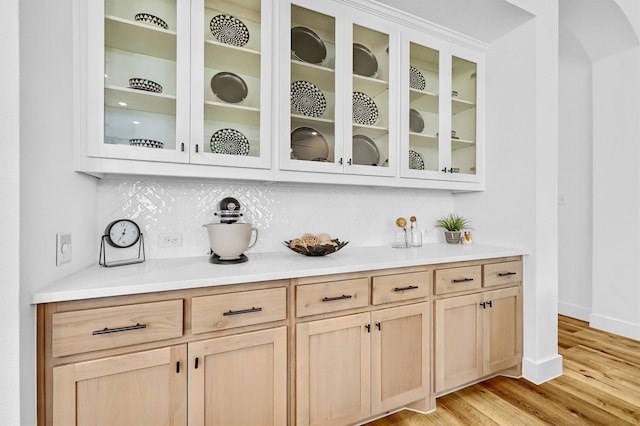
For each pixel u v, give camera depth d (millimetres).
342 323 1467
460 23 2086
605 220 2865
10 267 854
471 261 1867
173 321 1147
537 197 2037
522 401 1801
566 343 2592
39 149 990
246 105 1631
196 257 1697
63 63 1161
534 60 2045
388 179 1960
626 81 2711
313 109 1784
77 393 1021
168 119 1463
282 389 1337
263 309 1301
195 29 1447
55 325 992
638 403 1773
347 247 2172
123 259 1569
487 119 2348
